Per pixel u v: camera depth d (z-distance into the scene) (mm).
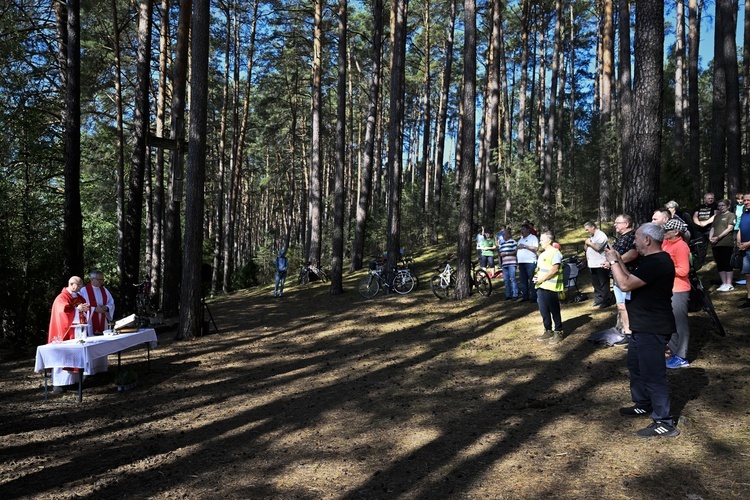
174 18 22484
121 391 8102
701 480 4117
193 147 12062
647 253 5004
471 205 14344
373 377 8164
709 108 30547
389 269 16828
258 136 52781
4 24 14930
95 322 9039
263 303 18062
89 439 6047
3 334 14062
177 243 15609
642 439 4969
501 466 4691
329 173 50594
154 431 6289
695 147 20188
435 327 11484
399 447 5344
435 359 8898
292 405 7051
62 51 15812
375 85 23984
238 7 28828
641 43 8297
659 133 8320
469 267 14453
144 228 32250
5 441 6020
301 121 42250
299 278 23422
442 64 38469
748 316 8539
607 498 3969
